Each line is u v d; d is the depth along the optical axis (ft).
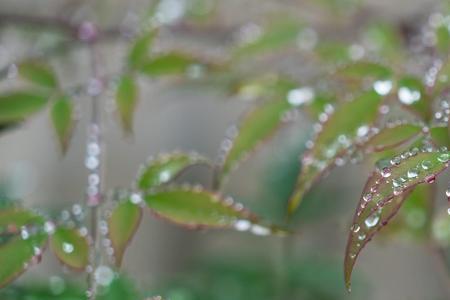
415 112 1.38
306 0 1.90
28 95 1.56
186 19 1.81
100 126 1.53
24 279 1.64
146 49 1.60
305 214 2.11
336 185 2.16
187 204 1.40
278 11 1.82
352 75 1.48
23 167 2.18
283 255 2.15
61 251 1.37
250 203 2.12
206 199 1.40
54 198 2.89
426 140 1.30
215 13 1.83
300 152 2.04
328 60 1.67
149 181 1.42
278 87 1.58
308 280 2.17
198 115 2.96
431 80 1.41
